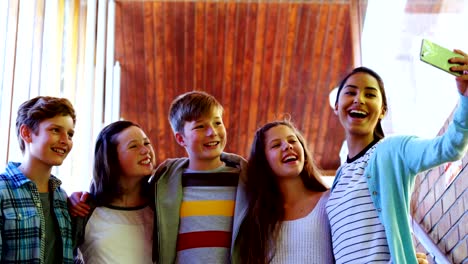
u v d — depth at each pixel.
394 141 1.87
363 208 1.86
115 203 2.21
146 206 2.24
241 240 2.08
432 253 3.10
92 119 4.80
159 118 7.15
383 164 1.85
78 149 4.60
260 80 6.89
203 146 2.22
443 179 3.15
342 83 2.16
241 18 6.38
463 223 2.88
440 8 3.60
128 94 6.93
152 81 6.81
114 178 2.21
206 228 2.10
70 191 4.35
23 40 3.61
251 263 2.03
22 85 3.53
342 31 6.40
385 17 4.83
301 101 7.04
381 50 4.85
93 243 2.10
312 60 6.68
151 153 2.27
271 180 2.23
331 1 6.17
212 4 6.22
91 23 4.91
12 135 3.36
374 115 2.05
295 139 2.24
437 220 3.28
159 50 6.57
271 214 2.11
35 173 2.04
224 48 6.62
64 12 4.58
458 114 1.63
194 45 6.56
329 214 2.00
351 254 1.82
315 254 2.01
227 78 6.87
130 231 2.14
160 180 2.22
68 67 4.57
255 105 7.11
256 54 6.68
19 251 1.86
